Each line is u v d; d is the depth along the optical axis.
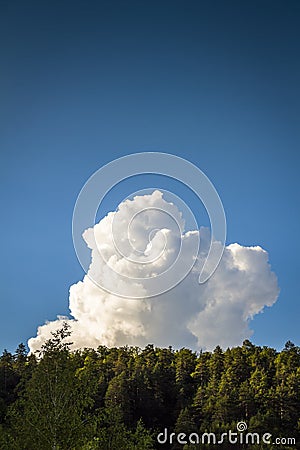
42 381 15.46
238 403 56.31
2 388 49.97
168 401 63.59
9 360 59.06
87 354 66.00
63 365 15.68
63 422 15.10
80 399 15.64
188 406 59.69
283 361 66.38
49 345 15.95
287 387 57.00
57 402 15.30
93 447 15.73
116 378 59.66
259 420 50.97
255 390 57.91
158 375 64.62
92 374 16.22
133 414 59.38
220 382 63.88
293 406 55.38
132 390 60.47
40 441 14.86
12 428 15.21
